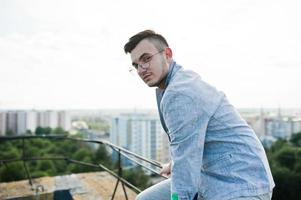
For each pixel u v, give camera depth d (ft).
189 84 5.52
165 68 6.10
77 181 15.98
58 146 132.57
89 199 13.47
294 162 135.85
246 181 5.33
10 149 104.63
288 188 121.39
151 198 7.16
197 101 5.41
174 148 5.52
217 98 5.67
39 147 125.18
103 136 309.63
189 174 5.32
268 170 5.66
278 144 172.14
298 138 181.16
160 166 8.36
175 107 5.44
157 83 6.11
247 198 5.28
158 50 6.04
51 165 91.86
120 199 13.50
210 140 5.62
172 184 5.46
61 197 14.46
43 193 14.19
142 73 6.10
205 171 5.72
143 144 289.33
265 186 5.43
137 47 6.04
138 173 105.70
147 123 291.58
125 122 292.40
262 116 357.41
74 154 119.44
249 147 5.57
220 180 5.54
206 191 5.62
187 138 5.36
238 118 5.82
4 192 14.38
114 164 90.68
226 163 5.50
